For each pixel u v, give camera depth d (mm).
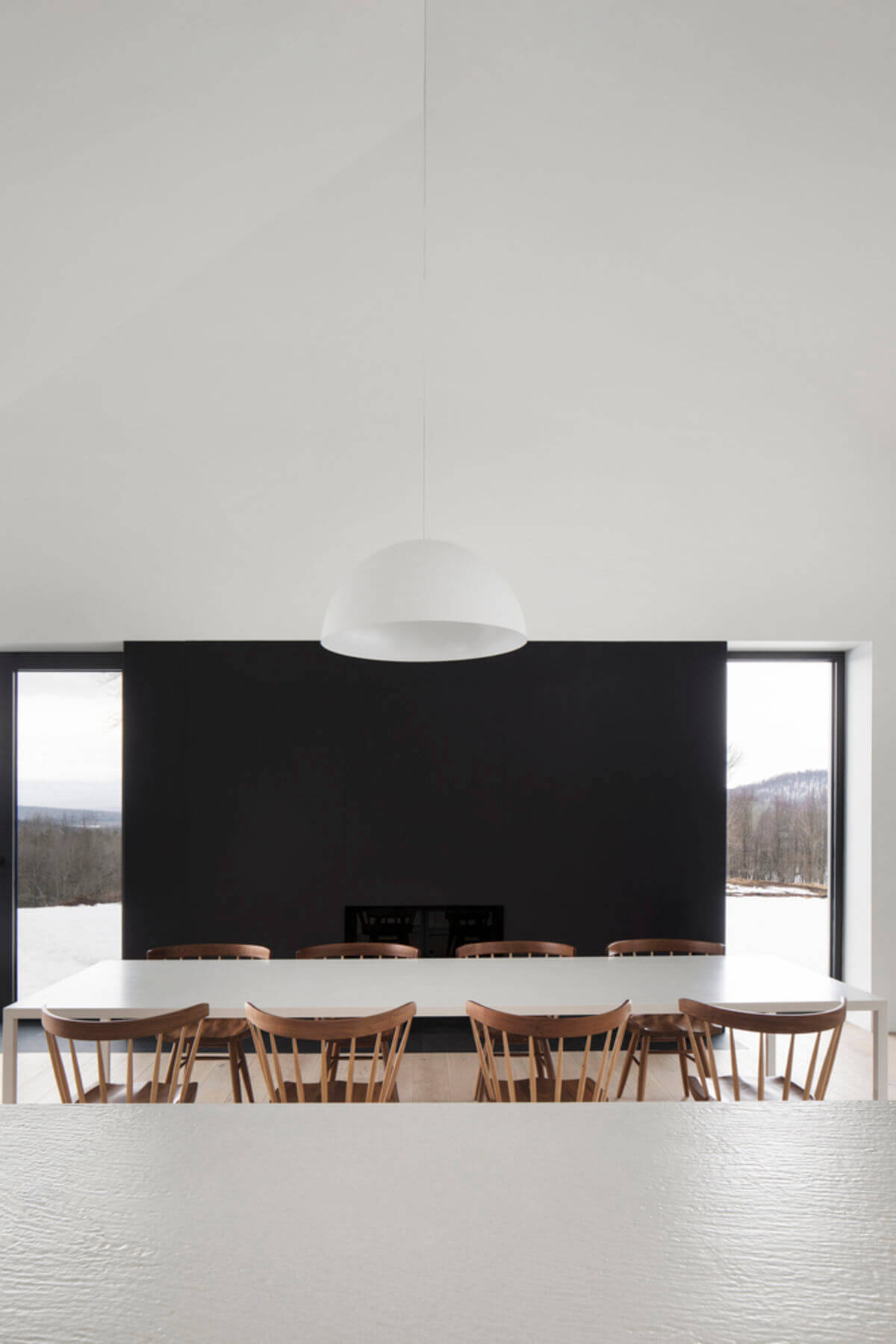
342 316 5438
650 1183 783
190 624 5324
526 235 5445
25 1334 562
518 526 5449
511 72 4562
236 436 5395
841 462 5547
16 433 5328
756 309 5234
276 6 3695
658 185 4781
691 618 5457
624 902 5316
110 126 3818
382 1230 696
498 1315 585
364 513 5406
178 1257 655
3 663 5676
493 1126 906
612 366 5520
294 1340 556
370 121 4844
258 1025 2791
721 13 3807
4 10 3123
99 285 4879
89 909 5617
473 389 5477
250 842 5246
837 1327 579
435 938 5270
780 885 5816
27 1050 5105
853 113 3943
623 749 5371
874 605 5543
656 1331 570
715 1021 2902
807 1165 817
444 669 5344
